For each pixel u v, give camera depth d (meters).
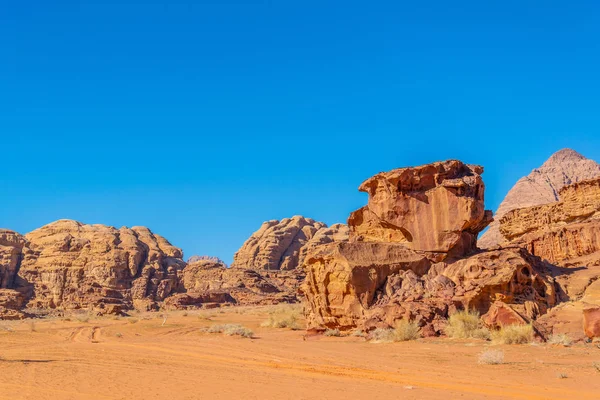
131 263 141.50
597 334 26.78
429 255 37.38
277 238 166.12
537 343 26.23
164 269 148.12
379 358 23.27
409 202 38.53
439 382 16.62
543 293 33.88
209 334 42.44
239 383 16.88
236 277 135.00
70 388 16.09
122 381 17.48
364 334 32.94
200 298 119.56
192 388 15.98
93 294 116.38
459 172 39.47
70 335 45.16
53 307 127.56
